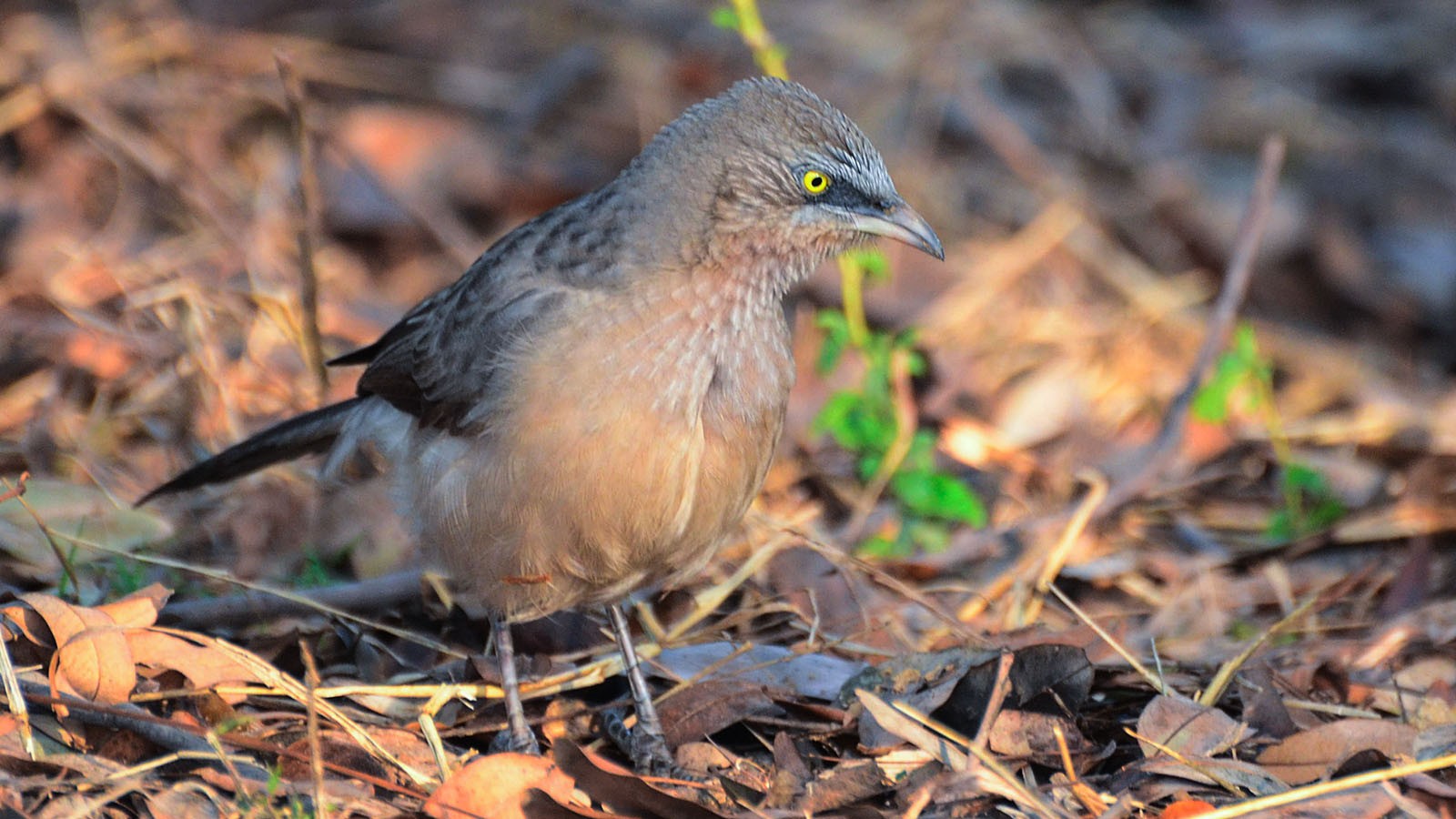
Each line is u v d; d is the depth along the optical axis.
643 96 17.09
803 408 12.86
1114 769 8.23
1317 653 9.59
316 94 16.52
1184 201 16.84
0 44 15.10
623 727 8.70
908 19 18.14
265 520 10.43
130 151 14.16
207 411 11.41
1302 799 7.32
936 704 8.28
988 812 7.55
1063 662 8.29
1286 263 16.61
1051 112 17.89
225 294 12.71
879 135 16.91
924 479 11.15
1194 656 9.62
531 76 17.39
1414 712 8.71
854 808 7.46
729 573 10.45
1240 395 14.19
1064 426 13.27
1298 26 19.89
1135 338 14.82
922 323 14.18
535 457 8.02
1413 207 17.72
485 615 9.67
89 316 12.14
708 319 8.14
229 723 7.58
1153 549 11.52
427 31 17.64
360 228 14.91
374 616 9.63
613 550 8.20
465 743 8.79
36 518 9.02
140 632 7.99
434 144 15.91
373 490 10.57
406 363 8.88
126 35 15.72
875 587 10.52
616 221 8.23
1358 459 13.11
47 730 7.43
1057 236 15.77
